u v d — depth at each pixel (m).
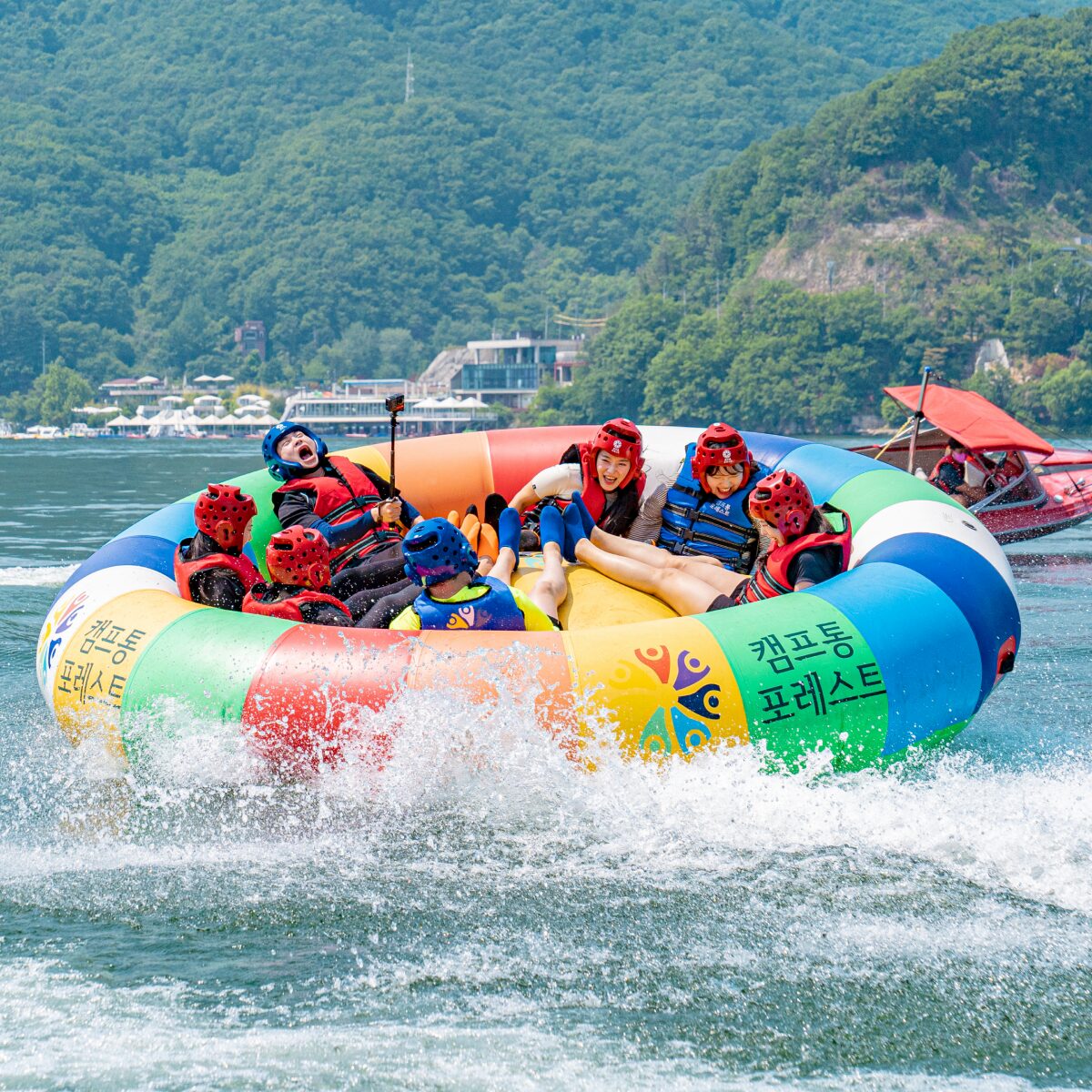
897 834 7.38
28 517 32.88
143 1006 5.42
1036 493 25.11
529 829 7.55
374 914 6.34
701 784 8.00
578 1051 5.08
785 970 5.73
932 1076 4.92
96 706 8.91
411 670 8.14
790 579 9.55
